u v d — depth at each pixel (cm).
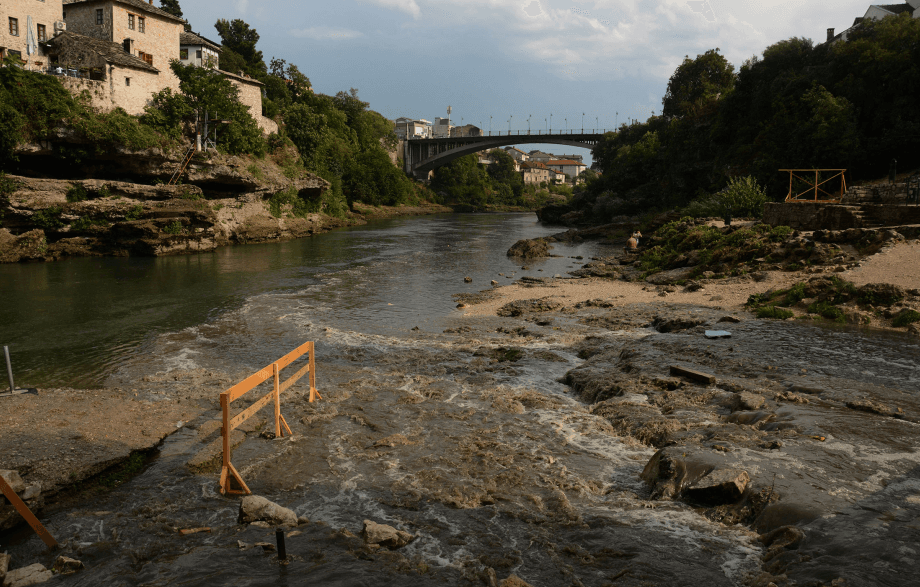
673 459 882
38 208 4053
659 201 7575
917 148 4088
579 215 8656
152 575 673
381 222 9144
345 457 1021
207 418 1194
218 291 2836
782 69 5716
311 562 691
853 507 712
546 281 3089
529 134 13338
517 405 1258
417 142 14625
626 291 2708
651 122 10431
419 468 973
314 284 3069
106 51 4947
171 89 5606
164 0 8912
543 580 652
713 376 1291
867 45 4631
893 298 1855
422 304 2525
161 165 4972
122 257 4200
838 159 4325
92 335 1972
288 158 7231
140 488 920
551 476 931
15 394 1277
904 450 886
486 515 812
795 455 871
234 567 681
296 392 1364
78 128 4309
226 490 902
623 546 711
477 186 15725
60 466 928
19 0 4953
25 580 673
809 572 602
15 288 2877
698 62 8600
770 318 1903
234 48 9981
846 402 1102
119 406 1220
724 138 6322
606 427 1141
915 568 586
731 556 679
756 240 2852
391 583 648
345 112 11788
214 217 4769
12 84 4075
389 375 1512
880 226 2788
